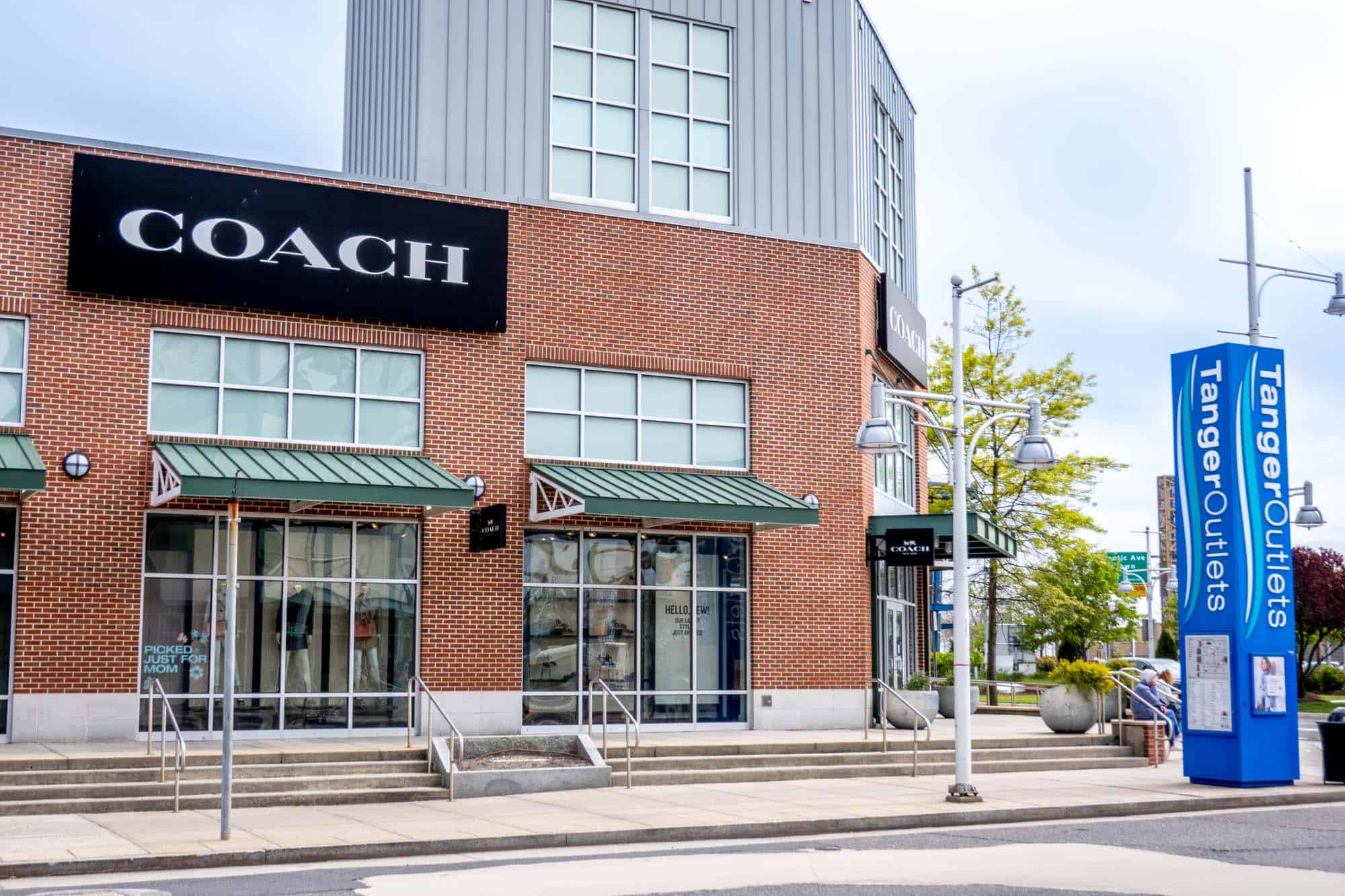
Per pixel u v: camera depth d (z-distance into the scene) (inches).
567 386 944.3
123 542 802.8
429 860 535.5
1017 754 896.9
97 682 787.4
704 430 984.9
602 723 914.1
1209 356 810.8
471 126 945.5
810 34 1077.1
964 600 714.2
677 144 1020.5
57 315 801.6
